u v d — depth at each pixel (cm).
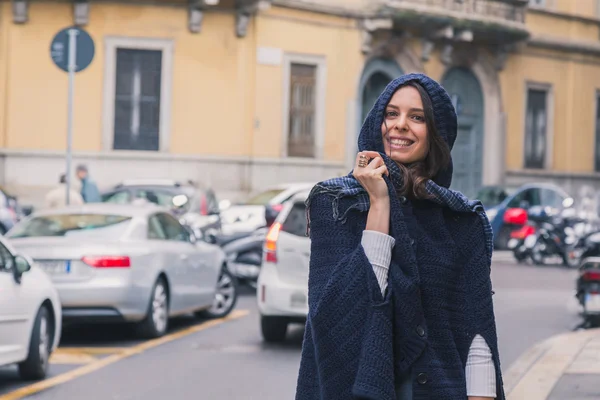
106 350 1288
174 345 1330
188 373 1118
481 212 367
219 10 2941
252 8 2939
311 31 3130
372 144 369
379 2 3238
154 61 2895
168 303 1424
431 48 3503
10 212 2167
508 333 1430
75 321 1319
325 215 359
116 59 2867
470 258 363
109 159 2852
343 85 3216
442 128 368
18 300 1024
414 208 361
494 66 3753
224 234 1980
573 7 4044
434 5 3406
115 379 1080
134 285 1314
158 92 2897
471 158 3731
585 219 2650
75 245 1297
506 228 2981
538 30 3906
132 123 2889
